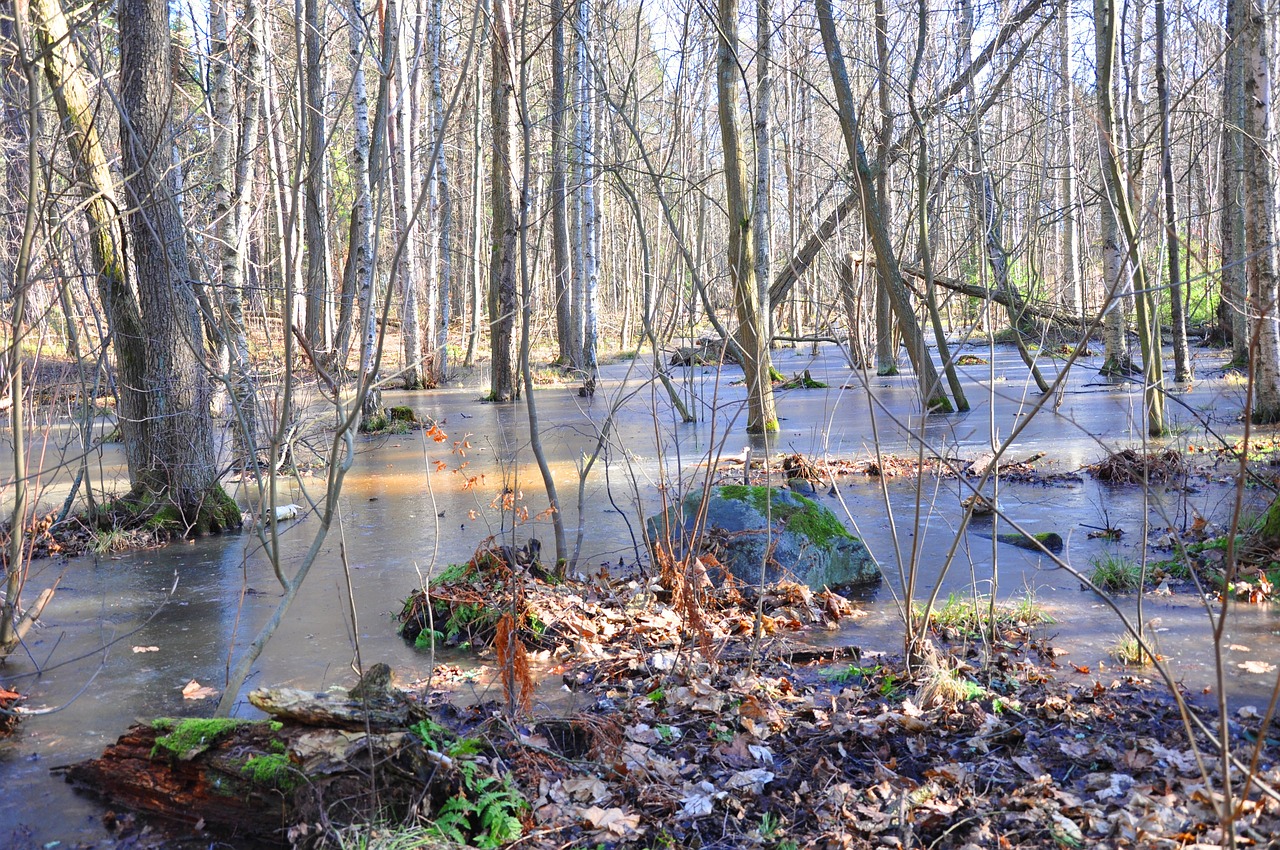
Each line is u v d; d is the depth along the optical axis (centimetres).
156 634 591
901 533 795
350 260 532
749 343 1372
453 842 322
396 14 445
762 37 1229
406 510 949
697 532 636
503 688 480
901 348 2786
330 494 423
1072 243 2034
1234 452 985
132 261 841
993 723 404
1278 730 383
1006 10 963
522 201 564
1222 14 1695
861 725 408
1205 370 2005
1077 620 552
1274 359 1234
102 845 339
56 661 545
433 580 610
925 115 927
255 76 1405
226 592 685
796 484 988
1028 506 873
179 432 878
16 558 555
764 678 475
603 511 894
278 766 337
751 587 605
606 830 342
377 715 353
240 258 1349
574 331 2630
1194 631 519
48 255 578
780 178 2422
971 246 748
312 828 326
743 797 362
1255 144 1208
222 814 347
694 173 1042
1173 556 671
